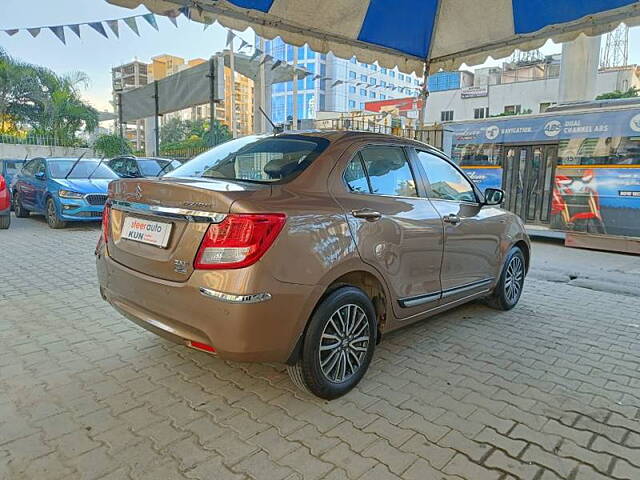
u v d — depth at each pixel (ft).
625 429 9.12
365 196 10.60
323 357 9.57
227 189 8.66
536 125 33.47
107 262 10.44
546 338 13.93
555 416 9.54
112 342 12.66
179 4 16.31
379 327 11.21
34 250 24.75
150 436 8.47
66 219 31.07
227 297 8.09
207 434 8.59
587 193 31.24
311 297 8.92
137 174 39.75
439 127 37.63
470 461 8.00
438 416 9.42
